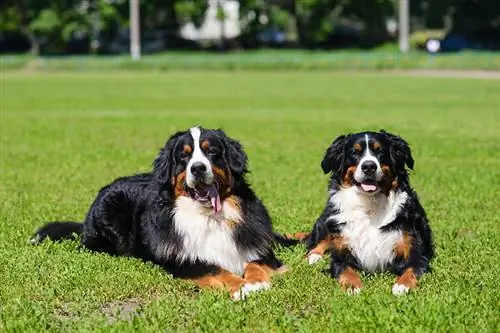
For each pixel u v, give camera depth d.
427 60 56.75
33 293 7.36
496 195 12.17
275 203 11.60
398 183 7.93
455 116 25.75
